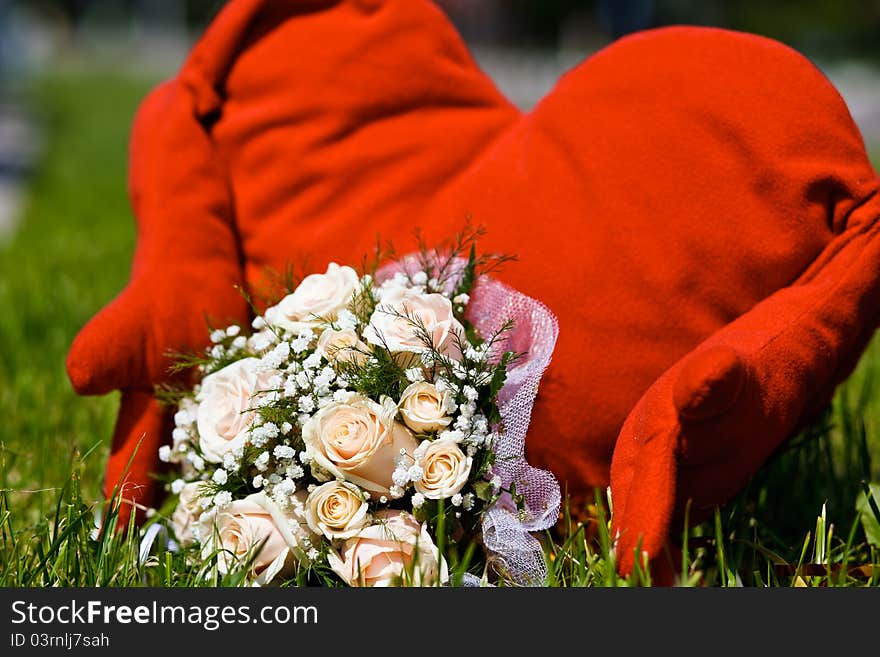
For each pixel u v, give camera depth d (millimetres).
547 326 1918
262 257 2246
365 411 1809
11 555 1999
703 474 1781
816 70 2033
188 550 1978
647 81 2037
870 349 3355
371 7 2303
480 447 1858
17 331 3645
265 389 1898
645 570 1720
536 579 1872
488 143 2250
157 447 2180
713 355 1650
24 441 2666
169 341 2129
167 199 2236
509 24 37781
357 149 2223
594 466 1965
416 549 1740
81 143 12688
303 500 1864
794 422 1865
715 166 1941
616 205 1965
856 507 2123
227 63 2328
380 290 1970
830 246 1917
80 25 40469
